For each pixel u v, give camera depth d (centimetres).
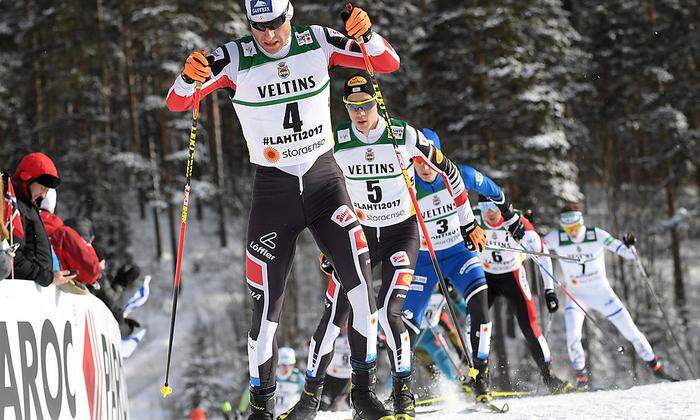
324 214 877
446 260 1405
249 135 870
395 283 1022
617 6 6694
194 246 7462
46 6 7131
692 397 1023
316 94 862
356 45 873
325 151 886
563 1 7312
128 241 7006
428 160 1023
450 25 5088
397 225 1073
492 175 4797
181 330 5859
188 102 843
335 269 883
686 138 6038
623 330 1861
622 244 1878
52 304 728
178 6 6462
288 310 5350
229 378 4962
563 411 983
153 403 4816
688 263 6900
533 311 1641
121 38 7388
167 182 7088
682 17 6562
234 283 6650
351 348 883
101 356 887
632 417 871
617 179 7300
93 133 7219
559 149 4953
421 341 1786
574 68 5975
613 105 6825
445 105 5150
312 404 1106
